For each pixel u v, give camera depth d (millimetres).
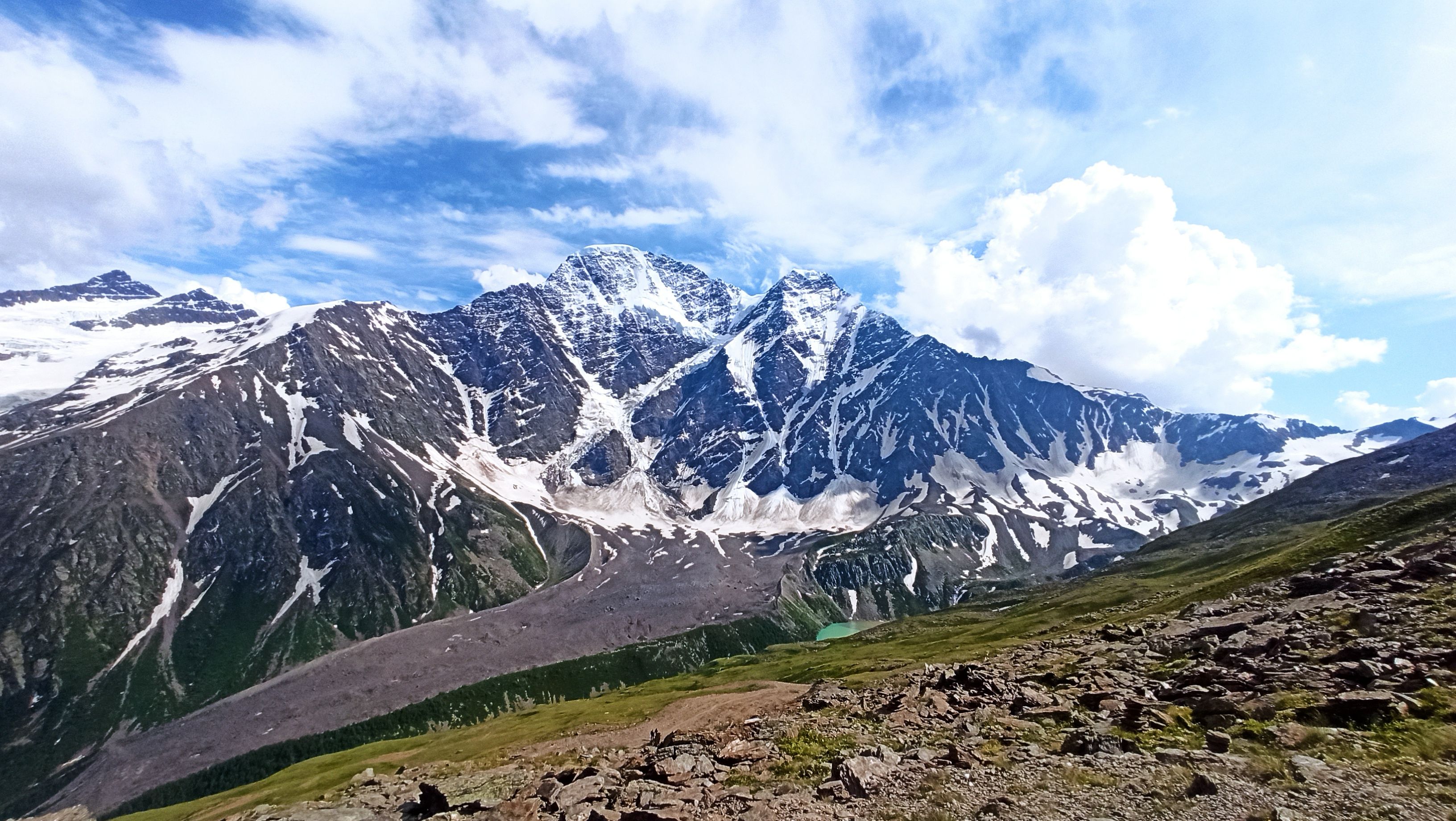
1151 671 37781
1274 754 20422
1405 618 34125
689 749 38062
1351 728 21359
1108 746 24516
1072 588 181250
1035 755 25344
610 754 48750
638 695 137625
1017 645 83125
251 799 74125
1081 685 37094
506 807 32219
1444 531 63250
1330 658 30609
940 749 28766
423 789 39812
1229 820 16625
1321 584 50500
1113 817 18109
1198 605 59906
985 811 20312
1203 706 26922
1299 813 16250
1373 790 16719
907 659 105188
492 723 115375
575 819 28219
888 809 22312
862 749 30641
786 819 22656
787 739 35656
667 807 26188
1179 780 19703
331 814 40906
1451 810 14984
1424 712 21125
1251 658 34594
